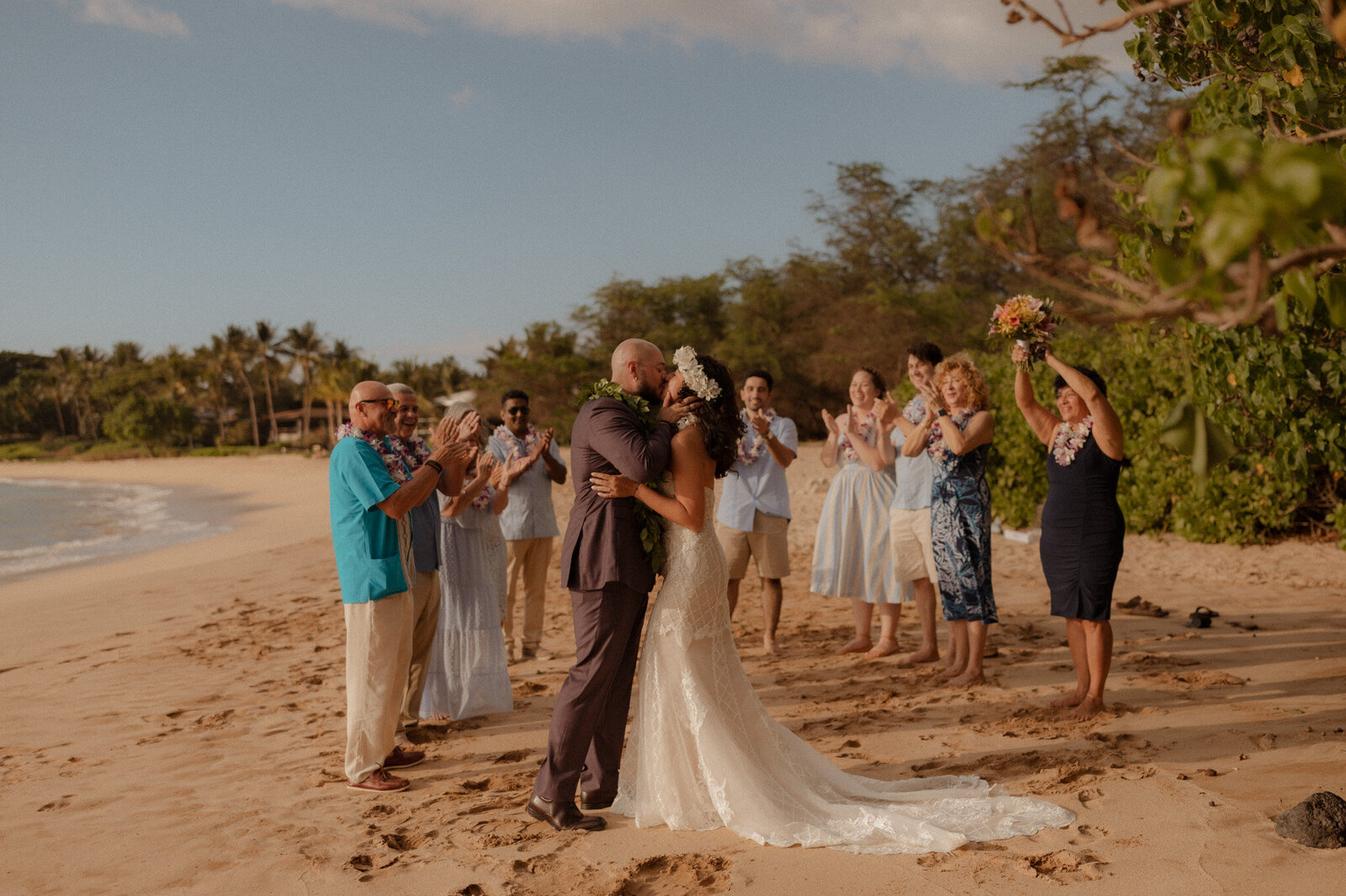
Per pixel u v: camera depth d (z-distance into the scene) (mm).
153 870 3514
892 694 5473
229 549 17000
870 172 49125
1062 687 5375
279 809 4121
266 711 5773
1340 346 7656
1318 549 9203
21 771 4773
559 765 3811
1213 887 2916
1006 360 12195
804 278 49500
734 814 3652
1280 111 3645
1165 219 1285
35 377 121188
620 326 53562
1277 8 3979
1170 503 10633
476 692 5324
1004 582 9039
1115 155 31469
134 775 4660
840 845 3430
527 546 6805
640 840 3637
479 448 5672
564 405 51219
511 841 3637
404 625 4410
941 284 46562
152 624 9094
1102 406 4504
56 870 3551
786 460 6672
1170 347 9930
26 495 48875
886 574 6363
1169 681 5285
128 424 90250
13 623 9773
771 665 6359
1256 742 4176
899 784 3938
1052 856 3213
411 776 4512
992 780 4004
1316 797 3262
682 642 3766
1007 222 1655
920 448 5727
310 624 8641
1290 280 1521
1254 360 7996
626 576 3840
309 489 37312
